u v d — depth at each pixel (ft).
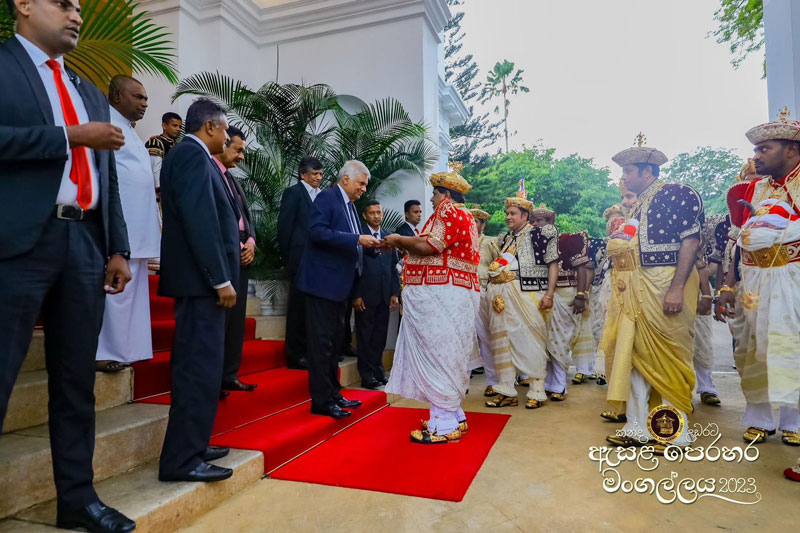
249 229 11.87
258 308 18.47
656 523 7.29
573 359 19.83
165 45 19.98
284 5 22.97
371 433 11.98
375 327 16.21
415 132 20.04
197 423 7.78
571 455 10.34
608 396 10.64
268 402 11.82
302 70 23.04
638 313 10.41
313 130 21.38
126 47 11.61
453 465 9.66
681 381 10.27
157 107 20.30
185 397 7.77
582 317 19.63
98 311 6.36
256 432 10.28
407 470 9.39
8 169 5.47
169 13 20.16
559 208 88.58
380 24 22.06
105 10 11.54
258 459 9.02
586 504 7.94
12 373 5.48
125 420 8.57
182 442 7.72
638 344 10.43
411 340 11.68
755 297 10.50
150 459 8.65
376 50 22.06
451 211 11.34
